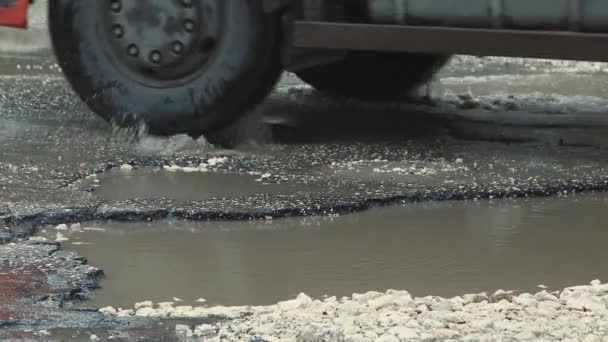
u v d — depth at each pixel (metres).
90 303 7.94
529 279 8.57
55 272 8.50
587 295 7.88
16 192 10.92
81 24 13.77
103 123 14.93
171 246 9.45
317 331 7.12
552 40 12.61
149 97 13.70
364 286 8.38
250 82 13.52
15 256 8.88
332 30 13.23
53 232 9.86
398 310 7.58
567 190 11.59
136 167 12.52
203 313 7.54
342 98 18.03
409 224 10.26
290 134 14.76
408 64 17.61
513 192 11.37
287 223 10.27
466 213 10.71
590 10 12.55
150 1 13.54
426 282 8.48
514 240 9.70
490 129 15.31
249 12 13.36
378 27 13.12
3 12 13.99
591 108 17.34
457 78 21.17
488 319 7.36
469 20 12.98
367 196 10.99
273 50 13.46
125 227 10.06
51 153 12.99
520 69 22.73
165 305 7.79
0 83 18.48
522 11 12.79
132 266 8.84
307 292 8.23
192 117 13.66
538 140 14.45
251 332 7.12
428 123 15.84
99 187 11.38
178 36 13.50
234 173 12.25
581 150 13.75
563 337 7.07
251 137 14.17
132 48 13.65
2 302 7.77
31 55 22.56
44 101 16.69
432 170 12.39
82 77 13.84
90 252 9.23
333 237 9.78
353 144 14.09
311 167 12.56
